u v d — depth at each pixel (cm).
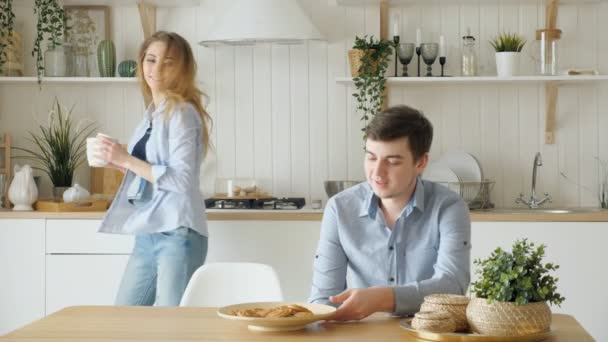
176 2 445
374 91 424
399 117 220
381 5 439
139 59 365
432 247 239
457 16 450
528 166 451
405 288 214
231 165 459
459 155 438
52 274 409
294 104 456
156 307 228
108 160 346
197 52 459
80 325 203
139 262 354
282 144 457
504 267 184
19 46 453
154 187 345
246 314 201
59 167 446
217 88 459
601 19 447
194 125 351
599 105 447
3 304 411
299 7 422
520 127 450
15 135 463
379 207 240
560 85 448
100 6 458
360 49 424
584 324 396
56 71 441
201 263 355
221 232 405
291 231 403
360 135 454
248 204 420
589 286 395
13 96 462
